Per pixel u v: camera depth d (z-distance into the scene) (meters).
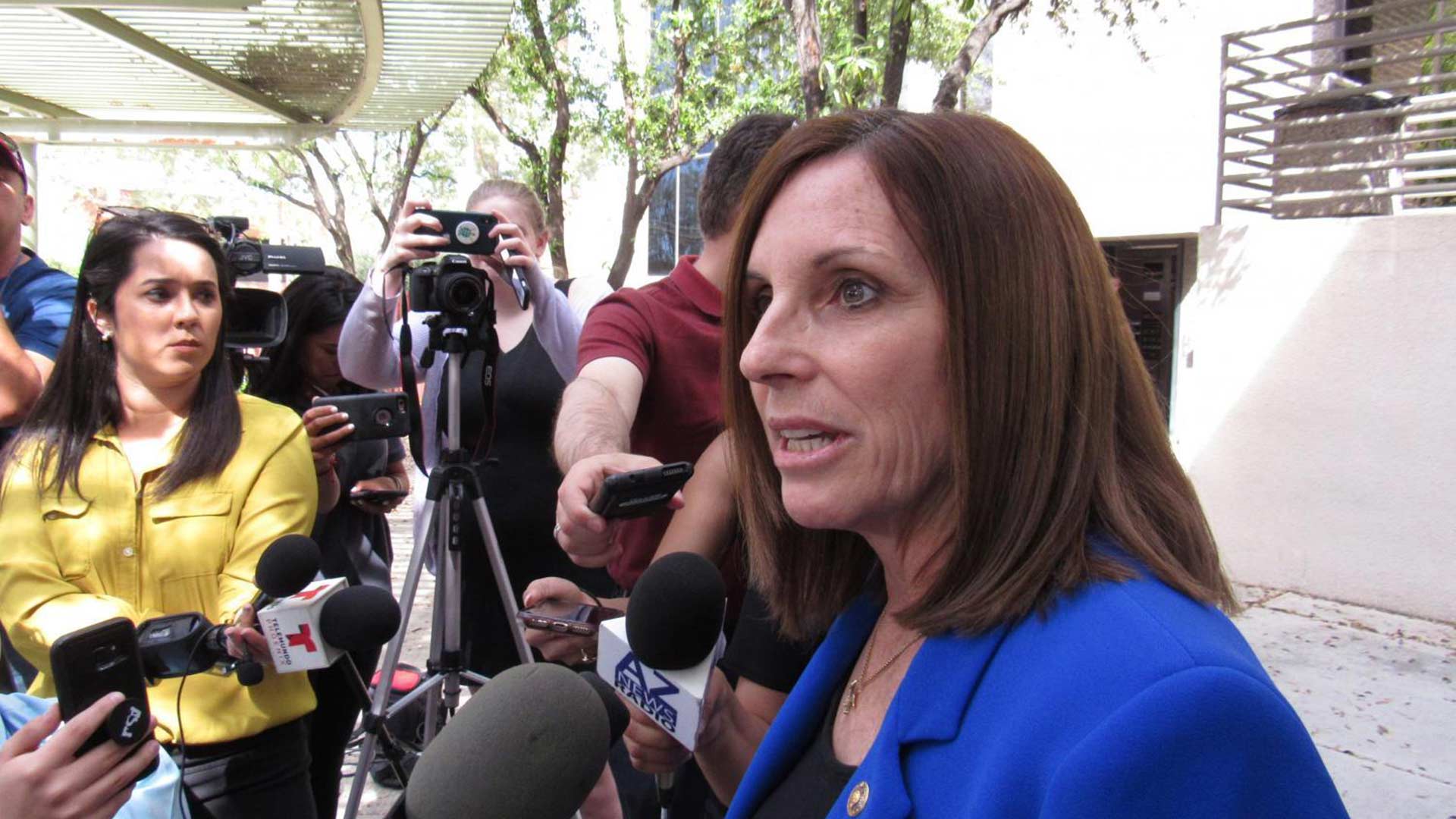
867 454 0.90
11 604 2.04
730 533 1.85
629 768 2.14
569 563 3.06
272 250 3.31
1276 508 5.90
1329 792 0.68
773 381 0.93
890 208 0.87
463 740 0.89
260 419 2.29
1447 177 6.39
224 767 2.06
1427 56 5.62
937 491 0.93
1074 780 0.68
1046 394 0.85
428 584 6.29
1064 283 0.87
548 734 0.90
